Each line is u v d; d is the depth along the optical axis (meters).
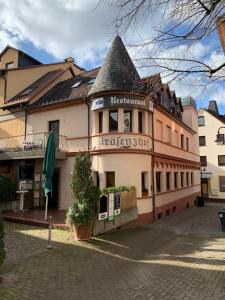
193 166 31.73
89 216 10.88
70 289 6.53
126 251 10.29
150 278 7.43
